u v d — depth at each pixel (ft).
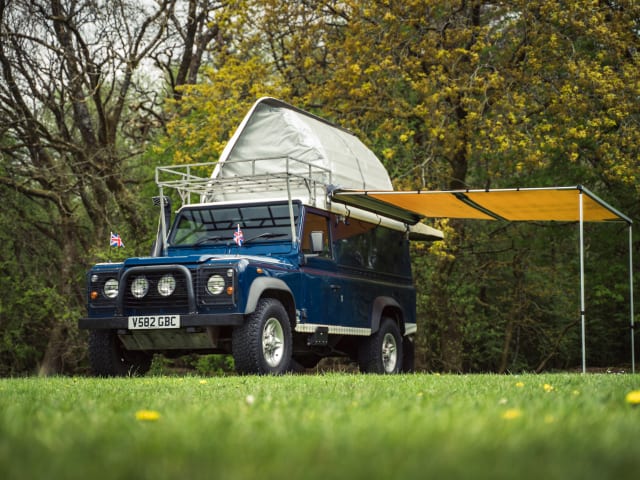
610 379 22.41
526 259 71.41
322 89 58.44
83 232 72.02
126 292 29.73
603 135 54.19
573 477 5.40
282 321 30.25
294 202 33.24
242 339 28.99
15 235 68.74
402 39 56.49
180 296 29.14
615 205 63.72
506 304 78.18
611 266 67.31
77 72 64.34
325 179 35.40
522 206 36.70
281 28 61.67
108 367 31.24
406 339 41.42
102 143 68.08
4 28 61.00
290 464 5.84
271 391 16.88
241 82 58.75
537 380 22.21
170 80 81.10
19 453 6.63
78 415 10.71
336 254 35.04
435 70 56.39
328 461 5.98
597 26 53.11
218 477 5.40
